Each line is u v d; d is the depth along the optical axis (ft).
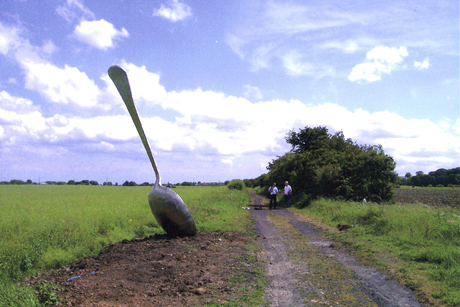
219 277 18.34
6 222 35.96
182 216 28.63
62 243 26.94
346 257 23.06
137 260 21.50
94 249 27.22
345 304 15.11
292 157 83.87
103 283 17.40
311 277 18.93
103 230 33.17
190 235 29.71
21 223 35.60
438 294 15.31
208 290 16.39
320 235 31.53
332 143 82.28
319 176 62.59
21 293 15.61
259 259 22.71
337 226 35.04
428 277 17.58
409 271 18.67
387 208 36.63
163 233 32.65
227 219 41.11
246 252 24.09
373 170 57.93
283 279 18.60
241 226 36.11
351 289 16.94
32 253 23.16
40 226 31.45
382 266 20.16
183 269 19.47
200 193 93.25
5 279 19.27
